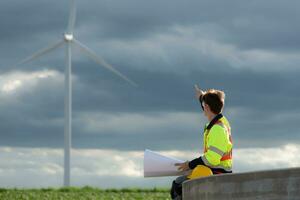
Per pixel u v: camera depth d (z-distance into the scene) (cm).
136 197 3556
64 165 5569
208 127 1477
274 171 1109
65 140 5569
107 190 4084
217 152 1447
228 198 1202
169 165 1509
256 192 1138
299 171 1074
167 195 3706
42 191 3872
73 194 3681
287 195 1088
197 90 1554
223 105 1488
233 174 1191
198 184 1322
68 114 5519
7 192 3712
